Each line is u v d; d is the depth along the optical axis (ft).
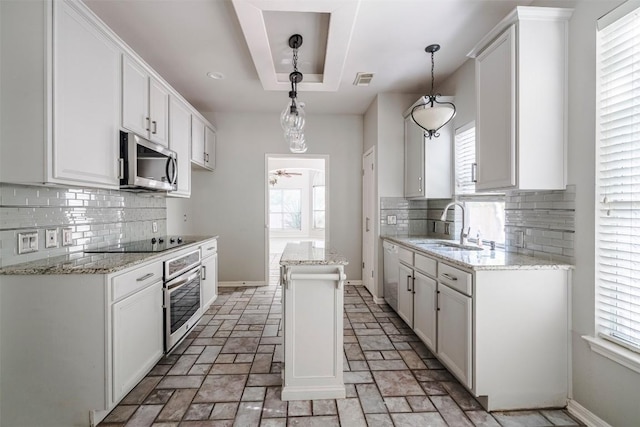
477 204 9.31
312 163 27.73
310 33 7.77
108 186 6.35
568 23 5.75
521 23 5.69
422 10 6.84
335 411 5.73
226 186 14.46
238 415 5.61
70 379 5.13
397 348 8.30
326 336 6.10
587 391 5.48
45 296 5.11
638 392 4.63
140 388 6.44
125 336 5.64
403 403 5.97
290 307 6.01
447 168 10.37
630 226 4.88
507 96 5.97
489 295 5.72
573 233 5.75
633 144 4.82
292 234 36.70
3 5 4.83
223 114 14.39
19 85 4.83
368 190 13.76
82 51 5.54
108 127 6.31
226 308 11.55
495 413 5.71
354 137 14.79
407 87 11.46
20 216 5.51
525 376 5.78
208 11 6.92
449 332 6.65
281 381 6.68
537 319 5.79
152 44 8.32
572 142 5.72
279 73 9.73
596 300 5.33
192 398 6.10
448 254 7.04
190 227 14.11
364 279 14.49
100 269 5.13
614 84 5.06
